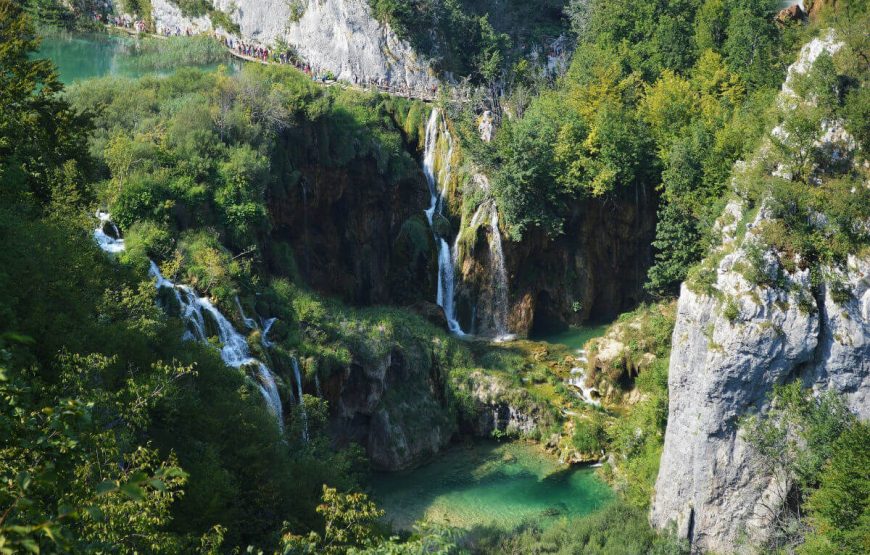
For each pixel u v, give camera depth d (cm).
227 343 5216
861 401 4891
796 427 4850
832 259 4884
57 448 1548
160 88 7162
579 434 6025
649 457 5569
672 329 6631
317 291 7400
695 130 7725
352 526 3159
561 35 11144
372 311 6912
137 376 3619
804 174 5122
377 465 5872
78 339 3400
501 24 11138
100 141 6103
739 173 5562
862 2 6194
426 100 9338
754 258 4931
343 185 7794
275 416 4862
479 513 5269
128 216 5581
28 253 3506
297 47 10350
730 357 4903
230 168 6216
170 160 6062
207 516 3331
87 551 1415
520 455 6059
